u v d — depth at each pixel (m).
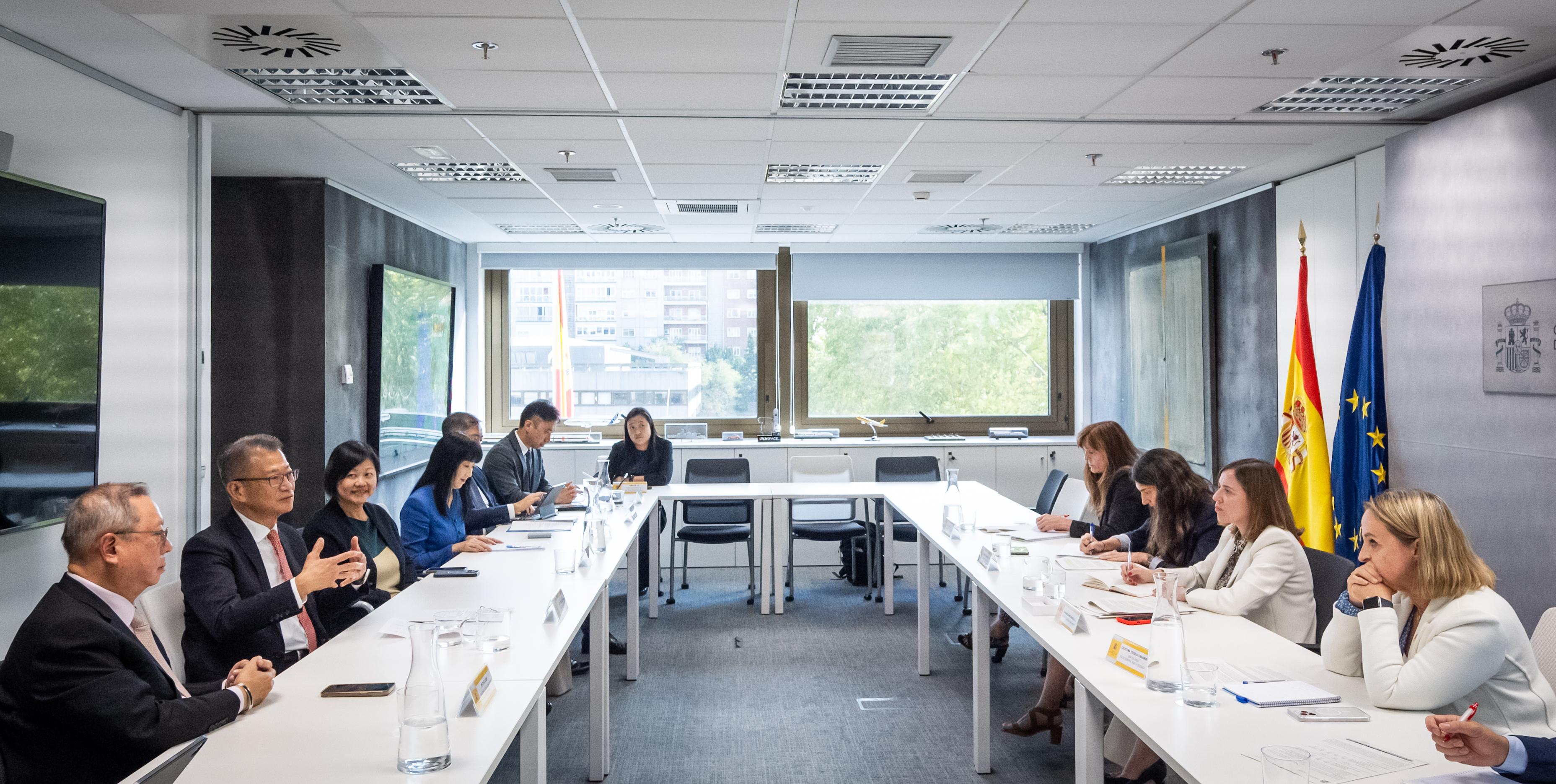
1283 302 6.16
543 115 4.46
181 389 4.45
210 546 2.80
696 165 5.51
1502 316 4.14
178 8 3.19
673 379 8.89
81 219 3.69
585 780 3.64
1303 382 5.70
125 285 4.10
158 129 4.29
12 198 3.31
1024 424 9.05
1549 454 3.93
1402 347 4.76
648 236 8.32
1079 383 9.03
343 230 6.16
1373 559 2.29
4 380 3.29
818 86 4.07
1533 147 3.97
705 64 3.75
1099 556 4.15
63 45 3.58
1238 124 4.70
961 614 6.30
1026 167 5.61
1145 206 6.98
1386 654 2.21
